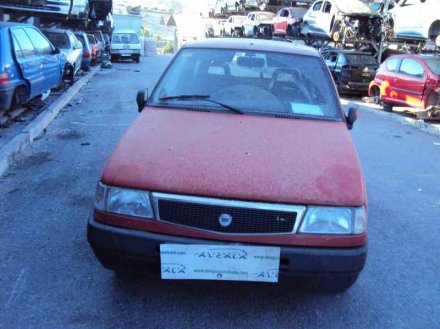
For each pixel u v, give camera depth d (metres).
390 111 13.73
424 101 12.05
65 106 11.19
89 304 3.29
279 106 3.99
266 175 2.98
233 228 2.86
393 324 3.27
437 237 4.81
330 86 4.25
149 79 18.77
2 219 4.59
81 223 4.57
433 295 3.68
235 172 2.99
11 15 13.88
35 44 9.23
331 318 3.29
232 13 36.44
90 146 7.50
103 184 3.02
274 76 4.27
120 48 29.16
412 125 11.87
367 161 7.85
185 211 2.88
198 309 3.28
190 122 3.66
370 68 16.45
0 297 3.32
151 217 2.91
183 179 2.93
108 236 2.95
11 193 5.29
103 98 12.92
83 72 18.59
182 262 2.89
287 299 3.46
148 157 3.12
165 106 3.96
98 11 25.41
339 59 17.22
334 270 2.89
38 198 5.18
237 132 3.51
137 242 2.91
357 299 3.55
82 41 18.88
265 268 2.88
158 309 3.26
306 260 2.86
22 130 7.64
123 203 2.94
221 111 3.89
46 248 4.04
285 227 2.87
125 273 3.18
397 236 4.79
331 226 2.88
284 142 3.41
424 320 3.34
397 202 5.83
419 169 7.51
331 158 3.24
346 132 3.76
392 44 18.53
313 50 4.74
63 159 6.71
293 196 2.87
